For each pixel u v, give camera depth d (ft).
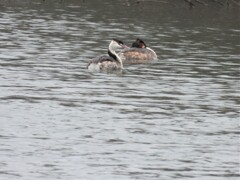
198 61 97.81
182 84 81.66
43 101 70.74
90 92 75.72
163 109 69.56
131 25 131.44
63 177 50.11
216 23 139.44
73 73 85.81
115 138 59.31
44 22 129.29
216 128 63.26
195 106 71.15
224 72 89.97
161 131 61.77
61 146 56.70
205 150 57.00
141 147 57.16
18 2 157.17
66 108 68.33
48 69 87.45
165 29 128.57
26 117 64.49
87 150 55.98
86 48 104.37
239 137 60.75
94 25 128.77
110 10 151.23
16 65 89.15
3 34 113.91
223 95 76.54
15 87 76.48
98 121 64.18
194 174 51.52
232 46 112.57
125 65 94.12
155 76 86.17
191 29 129.80
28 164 52.44
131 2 165.58
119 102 71.67
